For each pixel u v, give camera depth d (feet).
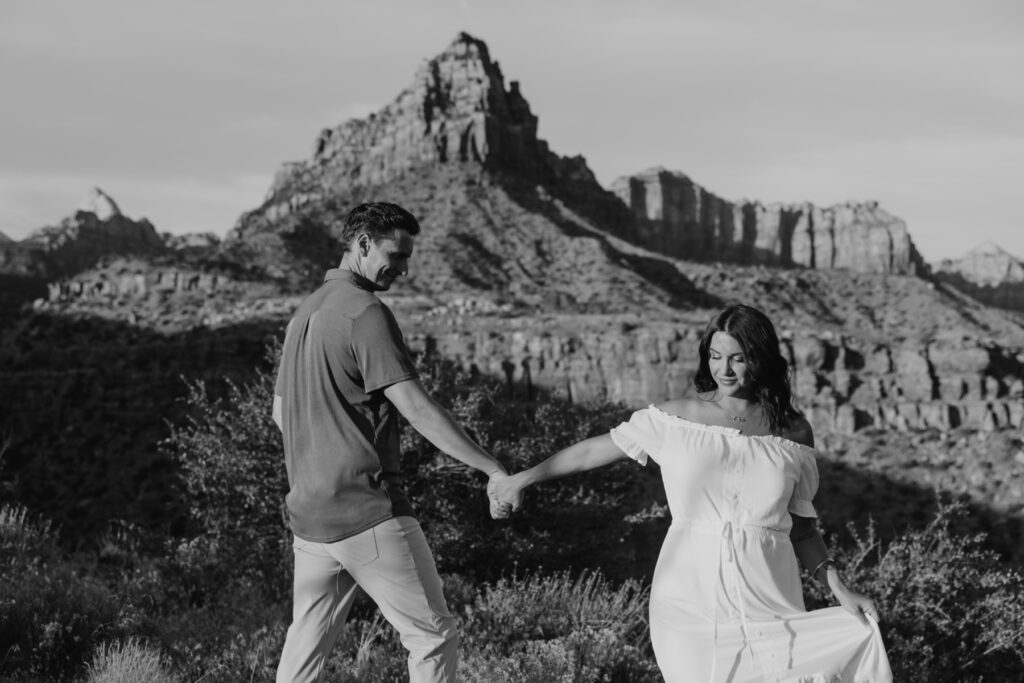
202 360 288.30
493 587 30.73
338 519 13.28
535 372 326.85
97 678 17.04
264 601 26.30
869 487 264.52
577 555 36.24
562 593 24.80
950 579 29.14
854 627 13.37
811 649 13.24
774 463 13.34
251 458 34.81
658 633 13.65
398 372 13.28
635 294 461.78
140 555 31.94
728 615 13.20
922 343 354.95
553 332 342.03
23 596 20.56
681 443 13.51
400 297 418.31
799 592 13.70
